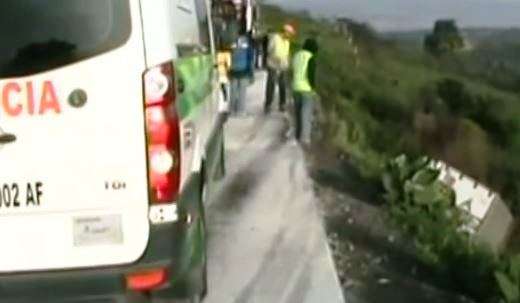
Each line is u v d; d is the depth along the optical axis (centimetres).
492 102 3609
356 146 1680
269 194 1016
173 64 470
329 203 1005
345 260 770
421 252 852
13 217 459
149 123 459
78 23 455
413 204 1000
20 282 462
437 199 1027
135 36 459
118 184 461
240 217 896
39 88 454
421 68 5800
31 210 459
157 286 468
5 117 454
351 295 667
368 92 3247
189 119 539
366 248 823
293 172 1161
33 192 459
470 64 6406
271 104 1822
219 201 968
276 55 1795
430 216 970
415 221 941
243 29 2042
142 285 466
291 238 823
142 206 462
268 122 1666
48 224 461
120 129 459
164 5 470
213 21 1042
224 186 1050
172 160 465
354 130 1814
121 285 466
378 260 782
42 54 454
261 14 4219
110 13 457
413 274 751
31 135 456
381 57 6059
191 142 544
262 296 653
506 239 1289
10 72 453
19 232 460
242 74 1728
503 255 870
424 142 2662
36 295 465
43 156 457
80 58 455
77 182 459
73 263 462
